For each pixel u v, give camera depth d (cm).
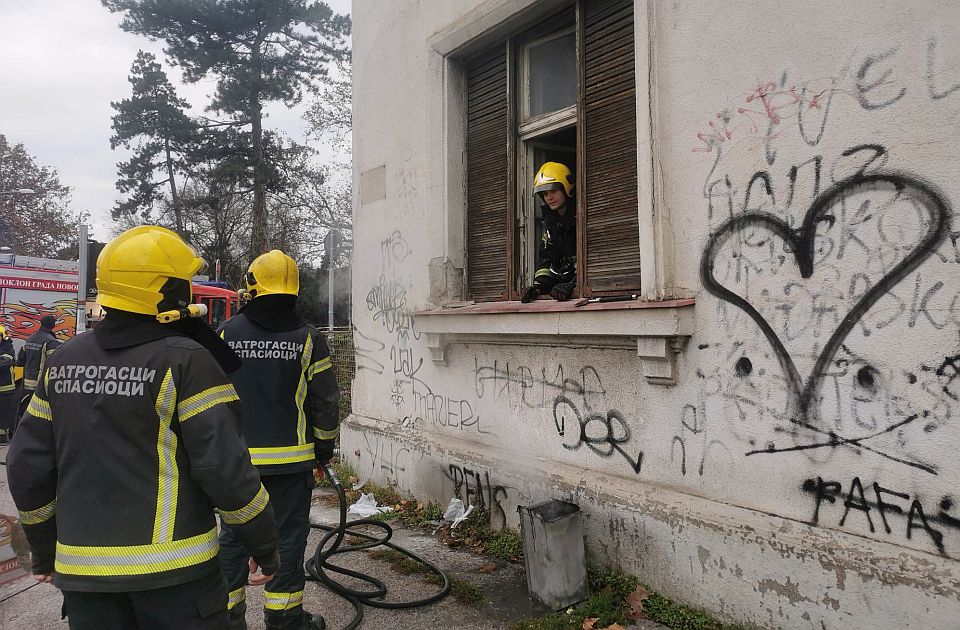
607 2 389
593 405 383
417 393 544
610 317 355
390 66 586
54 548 210
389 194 587
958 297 236
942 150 240
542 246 482
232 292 1517
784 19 290
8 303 1328
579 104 404
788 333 288
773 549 282
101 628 193
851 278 266
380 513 509
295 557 307
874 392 259
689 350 329
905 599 241
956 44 237
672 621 313
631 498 347
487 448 462
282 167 2834
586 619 323
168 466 195
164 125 2853
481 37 478
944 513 239
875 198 259
